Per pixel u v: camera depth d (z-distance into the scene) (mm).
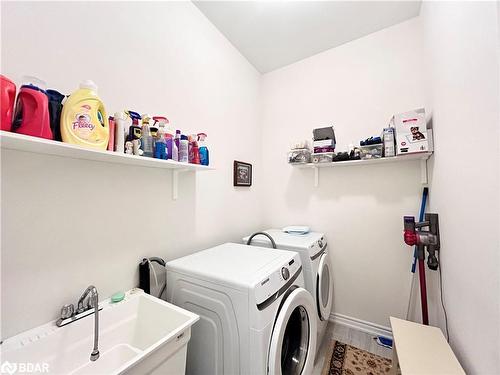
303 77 2281
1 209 729
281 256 1261
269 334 880
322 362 1516
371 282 1883
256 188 2410
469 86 829
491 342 704
